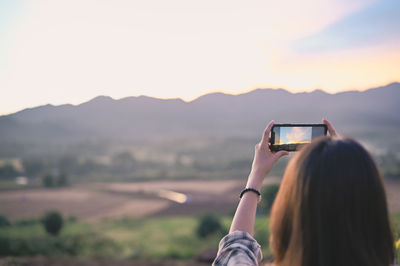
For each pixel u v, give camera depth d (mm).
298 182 744
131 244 23047
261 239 9836
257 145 1132
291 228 747
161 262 11859
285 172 806
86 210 75000
